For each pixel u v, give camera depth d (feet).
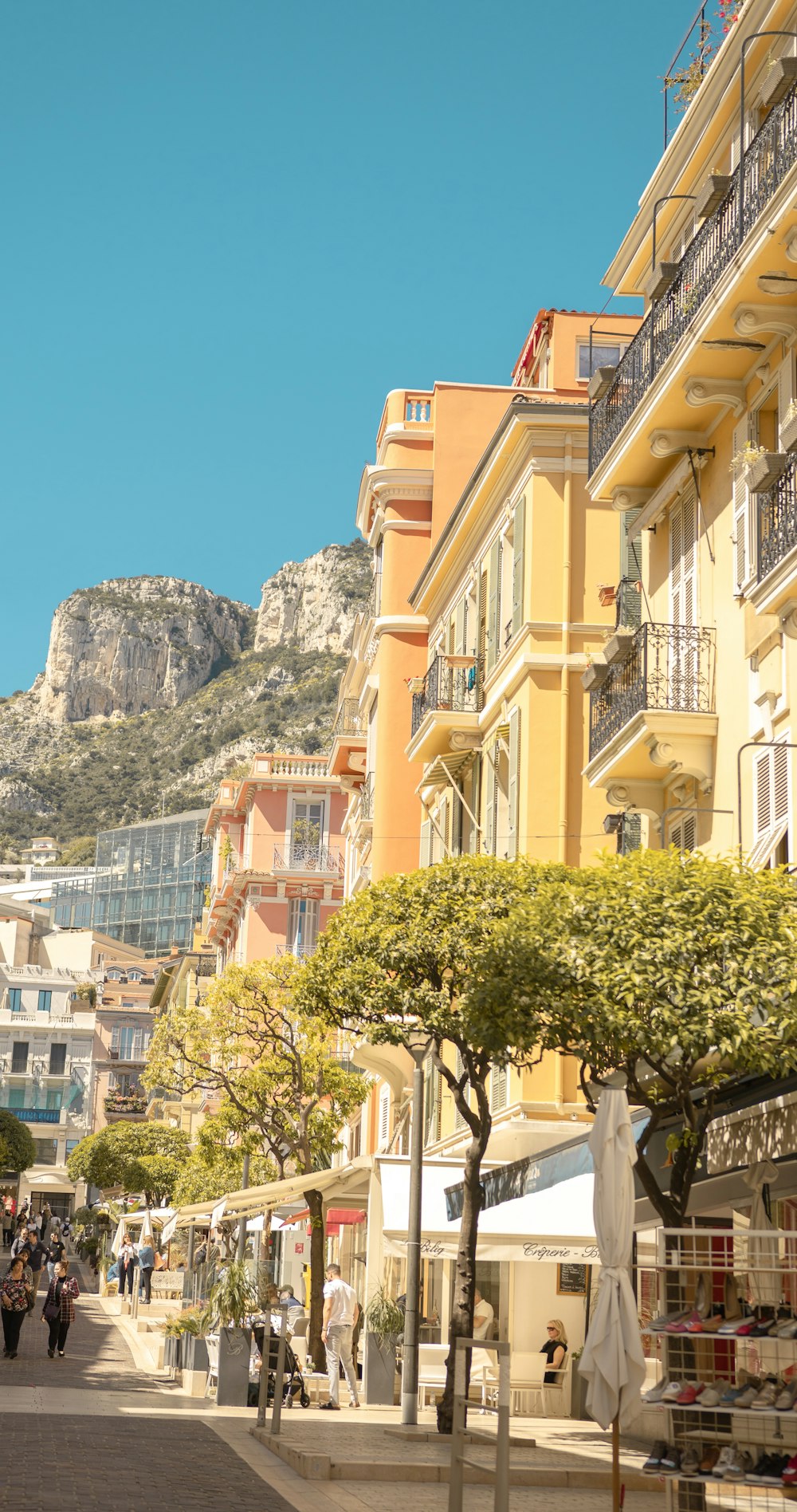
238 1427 66.64
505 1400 34.73
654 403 65.10
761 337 58.70
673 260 72.18
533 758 87.86
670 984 45.93
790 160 51.62
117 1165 281.33
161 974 343.87
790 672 56.85
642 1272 76.18
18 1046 409.08
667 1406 36.94
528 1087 85.10
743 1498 40.88
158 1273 168.66
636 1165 47.09
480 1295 88.99
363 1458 53.57
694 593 67.62
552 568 90.02
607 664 70.23
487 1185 76.84
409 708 122.83
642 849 51.90
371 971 63.82
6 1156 270.87
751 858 55.16
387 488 126.52
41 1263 146.72
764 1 60.49
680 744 64.23
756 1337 36.60
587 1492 50.44
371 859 136.56
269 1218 121.19
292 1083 120.57
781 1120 46.03
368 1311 83.35
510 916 52.26
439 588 117.39
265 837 226.99
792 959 45.80
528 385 117.91
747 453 56.13
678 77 70.74
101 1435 58.44
